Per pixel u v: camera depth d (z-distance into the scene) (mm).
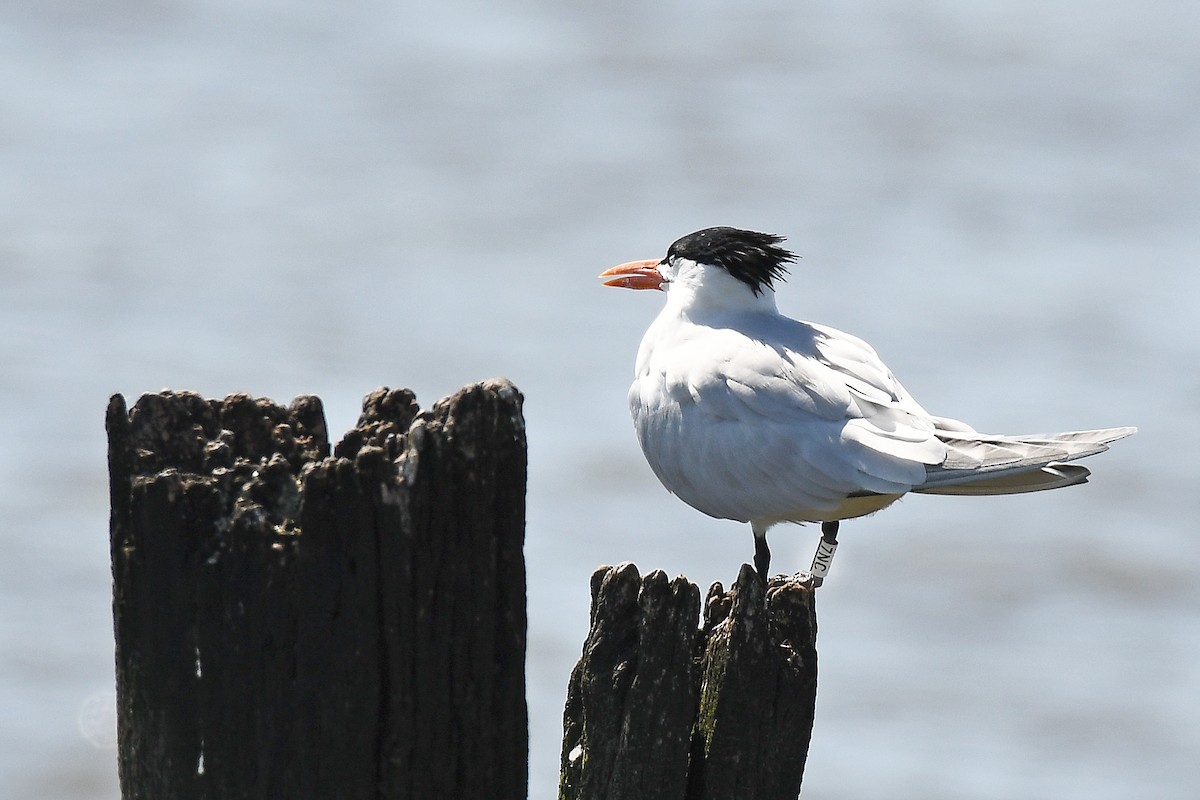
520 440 8000
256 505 7879
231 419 8219
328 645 7840
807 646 8867
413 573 7887
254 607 7848
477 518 7953
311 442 8344
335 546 7801
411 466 7832
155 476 7859
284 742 7910
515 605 8109
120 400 8000
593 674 8805
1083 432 11648
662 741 8688
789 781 8875
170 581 7863
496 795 8180
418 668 7953
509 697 8156
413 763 8000
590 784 8805
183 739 7945
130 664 7988
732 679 8703
